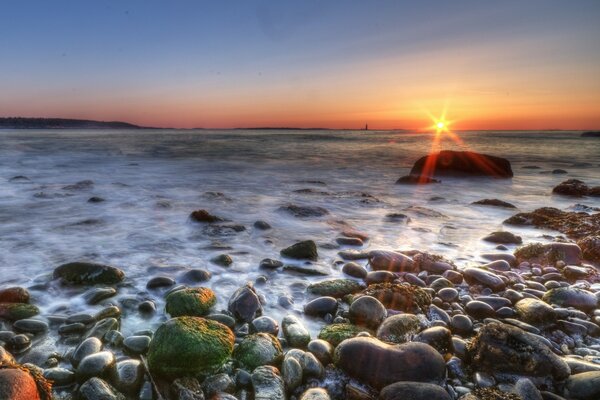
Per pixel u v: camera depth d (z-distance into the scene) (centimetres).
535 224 356
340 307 184
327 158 1254
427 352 126
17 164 913
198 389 119
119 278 209
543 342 137
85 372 122
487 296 194
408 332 152
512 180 734
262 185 640
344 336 149
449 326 167
